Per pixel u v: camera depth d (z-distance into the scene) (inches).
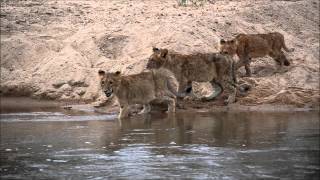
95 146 542.3
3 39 933.8
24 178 455.2
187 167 471.5
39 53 908.6
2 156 513.3
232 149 521.0
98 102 786.8
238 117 682.8
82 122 671.1
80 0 1085.1
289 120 659.4
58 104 807.1
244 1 1080.2
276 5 1035.3
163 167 473.1
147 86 724.0
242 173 454.9
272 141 550.0
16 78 871.1
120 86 704.4
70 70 855.7
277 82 801.6
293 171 458.0
